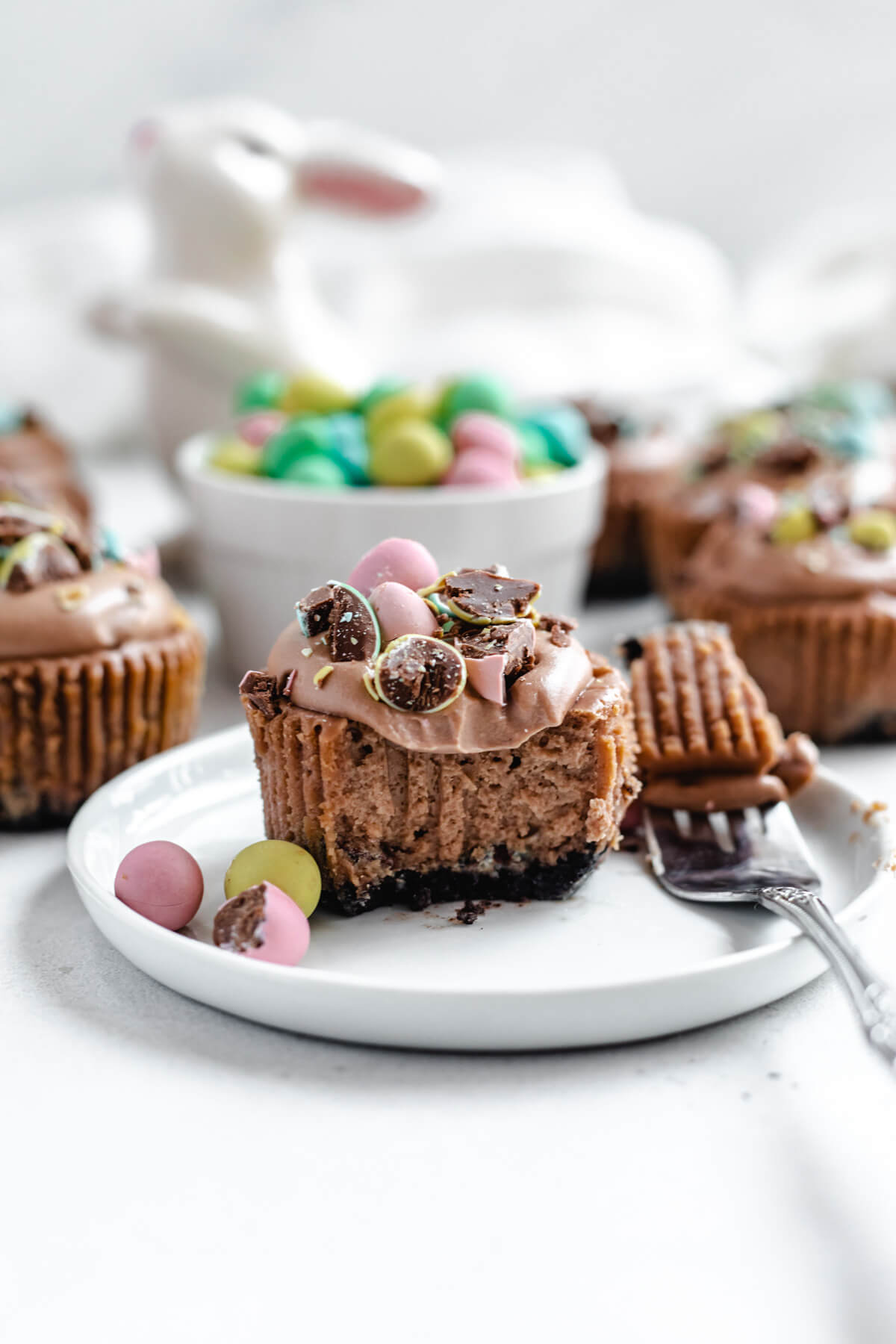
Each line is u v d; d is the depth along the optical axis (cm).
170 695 45
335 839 39
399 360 79
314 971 35
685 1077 35
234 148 62
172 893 38
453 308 87
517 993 34
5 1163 33
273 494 50
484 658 38
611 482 61
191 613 60
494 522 50
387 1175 33
